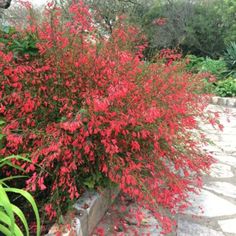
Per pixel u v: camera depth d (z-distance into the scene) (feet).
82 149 9.90
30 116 10.07
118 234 10.27
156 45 37.88
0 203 7.09
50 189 10.35
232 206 12.53
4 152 9.57
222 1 45.34
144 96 10.83
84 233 9.64
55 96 10.04
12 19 15.01
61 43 10.68
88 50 11.03
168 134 10.79
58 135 9.27
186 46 46.14
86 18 12.07
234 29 43.65
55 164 10.23
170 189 11.22
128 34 13.61
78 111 9.55
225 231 10.99
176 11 44.55
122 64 10.78
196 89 15.75
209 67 35.42
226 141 20.04
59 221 9.03
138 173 10.55
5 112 10.29
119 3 24.61
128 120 9.77
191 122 12.52
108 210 11.41
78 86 10.43
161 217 10.36
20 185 10.78
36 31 11.66
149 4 42.57
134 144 9.98
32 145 9.99
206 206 12.42
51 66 10.58
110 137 10.08
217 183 14.34
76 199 10.25
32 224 9.49
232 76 34.45
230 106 29.27
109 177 10.20
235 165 16.42
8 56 10.25
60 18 11.74
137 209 10.80
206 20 45.09
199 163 12.56
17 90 10.18
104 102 8.83
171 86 12.46
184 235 10.64
